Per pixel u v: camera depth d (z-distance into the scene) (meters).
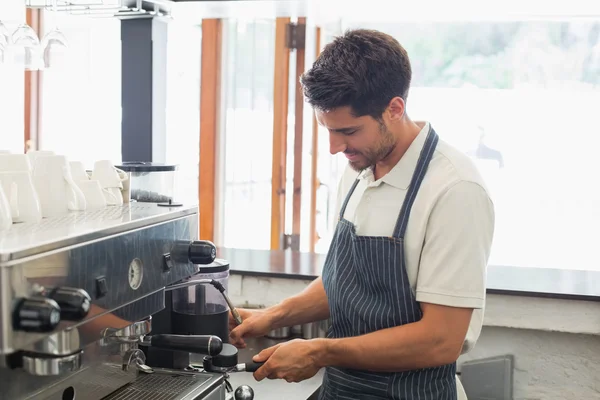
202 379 1.34
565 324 1.91
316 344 1.37
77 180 1.35
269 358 1.37
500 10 3.21
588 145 3.96
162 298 1.29
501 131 4.11
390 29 4.21
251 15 2.62
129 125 2.33
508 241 4.16
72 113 3.81
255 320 1.61
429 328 1.34
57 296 0.92
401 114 1.34
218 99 3.33
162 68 2.35
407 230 1.40
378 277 1.43
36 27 3.62
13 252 0.85
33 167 1.31
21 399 1.05
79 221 1.14
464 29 4.10
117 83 3.73
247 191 3.40
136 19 2.27
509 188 4.12
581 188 4.01
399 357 1.35
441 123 4.20
